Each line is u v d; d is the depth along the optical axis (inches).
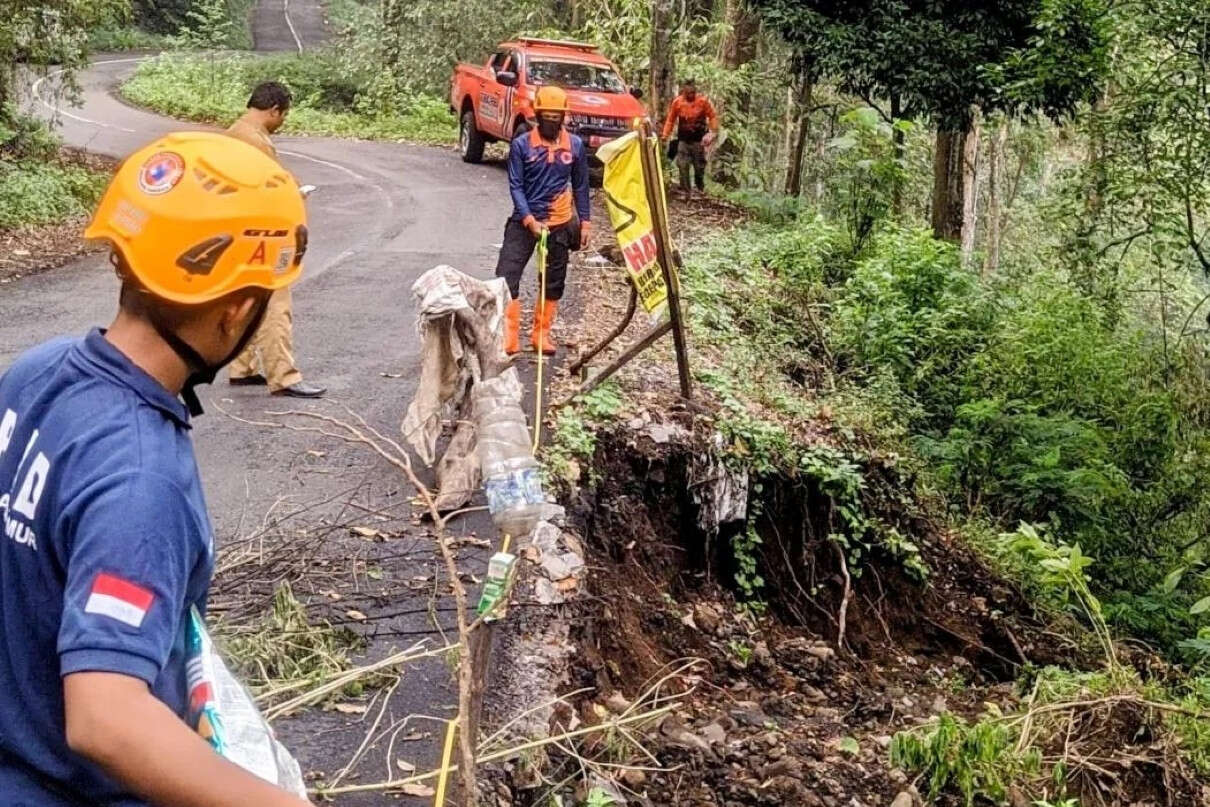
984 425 469.4
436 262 527.5
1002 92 642.2
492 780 169.9
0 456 74.0
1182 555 467.8
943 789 225.3
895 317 518.0
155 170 73.2
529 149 357.7
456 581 125.2
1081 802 239.9
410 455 287.3
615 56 905.5
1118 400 511.8
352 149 995.9
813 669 297.4
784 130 1173.1
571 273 509.7
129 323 74.1
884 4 708.0
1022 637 367.9
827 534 351.9
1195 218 659.4
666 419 328.8
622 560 288.2
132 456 69.6
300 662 190.1
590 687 219.5
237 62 1414.9
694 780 203.2
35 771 72.2
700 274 506.6
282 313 319.6
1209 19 518.0
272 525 237.5
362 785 161.9
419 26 1300.4
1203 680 341.4
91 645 65.2
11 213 621.3
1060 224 685.3
